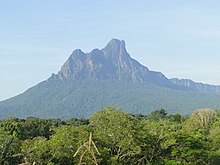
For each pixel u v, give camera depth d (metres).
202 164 60.75
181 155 58.16
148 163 56.62
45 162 48.66
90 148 11.12
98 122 56.97
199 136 69.62
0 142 44.38
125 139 54.22
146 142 56.69
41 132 99.81
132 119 58.50
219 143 78.81
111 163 50.97
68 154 50.09
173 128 65.94
